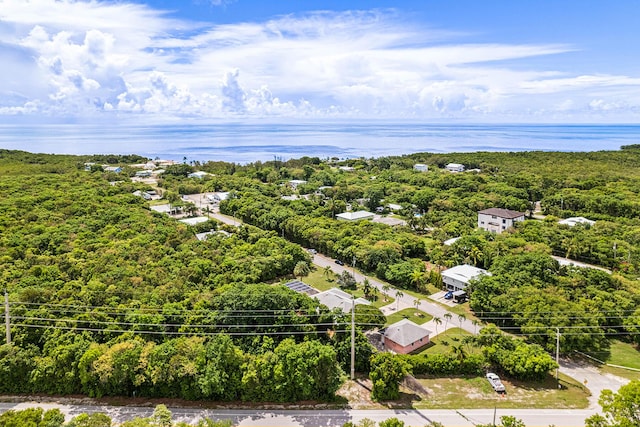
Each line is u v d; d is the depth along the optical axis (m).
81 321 51.50
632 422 32.38
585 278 70.38
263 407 45.66
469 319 67.50
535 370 49.75
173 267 73.75
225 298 55.72
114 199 115.25
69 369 46.91
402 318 67.94
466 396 47.97
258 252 87.75
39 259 70.94
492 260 84.25
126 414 44.22
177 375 45.38
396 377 46.94
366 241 96.25
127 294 60.56
